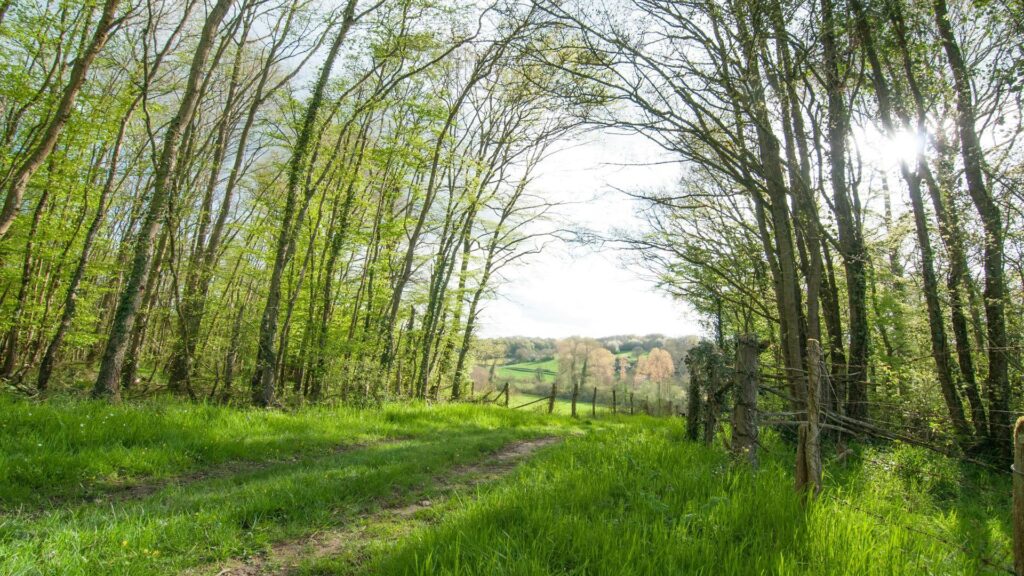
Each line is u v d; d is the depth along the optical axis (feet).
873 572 10.53
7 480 17.01
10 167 39.47
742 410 19.52
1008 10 27.37
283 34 49.19
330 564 12.54
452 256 76.13
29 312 45.34
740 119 27.25
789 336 26.96
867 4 25.96
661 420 58.95
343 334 63.52
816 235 28.55
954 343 33.68
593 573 10.62
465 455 28.32
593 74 28.48
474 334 85.56
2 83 39.04
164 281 61.00
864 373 31.86
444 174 66.18
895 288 37.81
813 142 37.58
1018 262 29.35
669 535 12.10
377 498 18.85
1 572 10.32
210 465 23.45
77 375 51.72
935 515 17.70
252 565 12.71
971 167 30.17
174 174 38.52
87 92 44.34
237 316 55.93
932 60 33.91
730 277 47.03
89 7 38.47
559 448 28.96
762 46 25.64
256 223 59.52
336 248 54.44
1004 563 12.23
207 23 36.73
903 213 37.29
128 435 24.18
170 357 58.29
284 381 57.06
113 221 60.29
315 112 43.73
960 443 27.30
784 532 12.36
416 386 78.23
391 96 55.88
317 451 28.17
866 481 20.20
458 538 11.37
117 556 12.07
